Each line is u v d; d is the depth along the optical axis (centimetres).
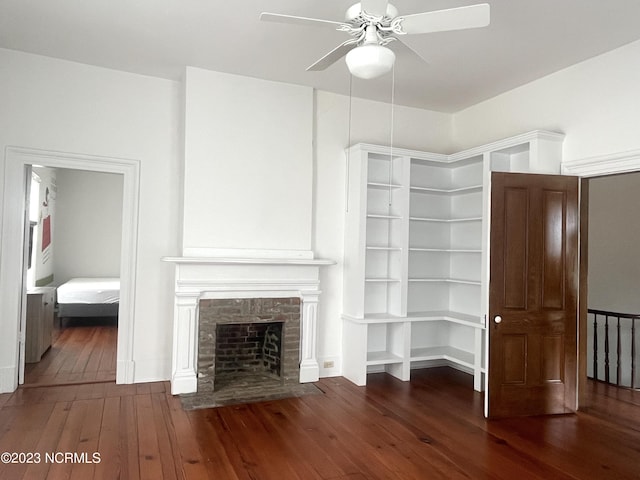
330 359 505
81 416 367
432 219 520
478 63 416
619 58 380
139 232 454
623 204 631
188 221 433
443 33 358
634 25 342
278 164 470
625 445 331
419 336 546
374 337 525
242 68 438
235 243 450
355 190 491
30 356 526
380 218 519
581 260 420
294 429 352
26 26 362
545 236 399
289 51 400
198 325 431
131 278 452
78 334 693
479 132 528
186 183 433
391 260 521
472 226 527
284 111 473
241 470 284
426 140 559
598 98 396
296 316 468
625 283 626
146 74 455
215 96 445
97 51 406
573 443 334
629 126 372
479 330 454
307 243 481
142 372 456
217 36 373
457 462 301
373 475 282
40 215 748
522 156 465
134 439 326
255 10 330
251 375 488
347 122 518
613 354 636
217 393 432
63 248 882
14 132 412
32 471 278
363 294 484
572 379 402
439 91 493
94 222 903
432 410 400
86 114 436
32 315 530
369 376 508
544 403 394
